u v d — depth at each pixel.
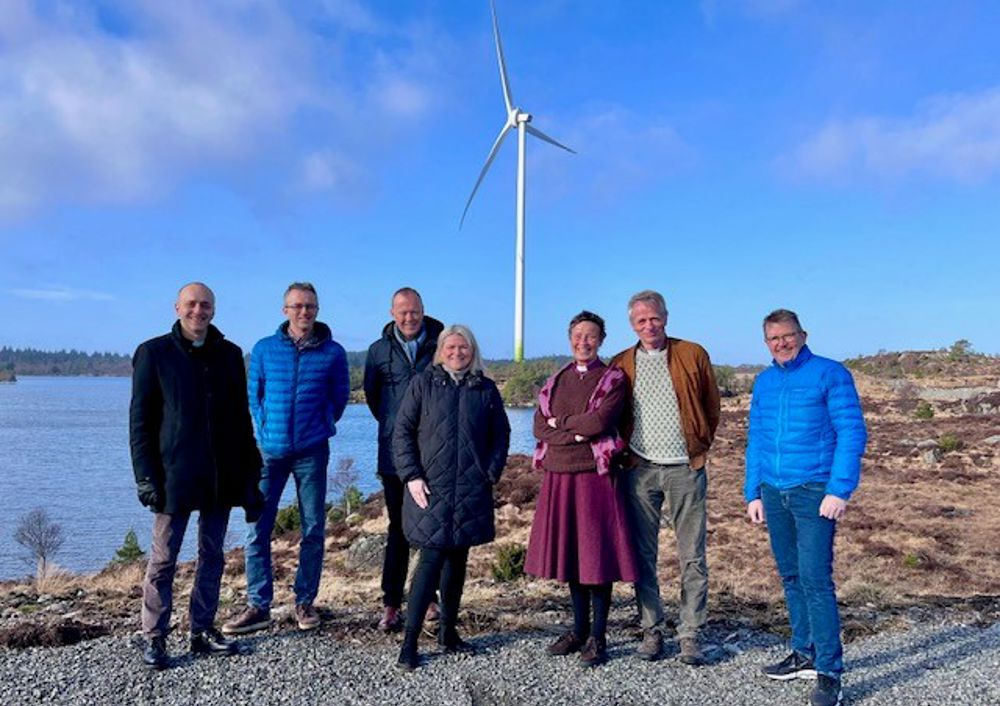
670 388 5.26
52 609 6.96
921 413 49.91
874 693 4.86
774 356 4.99
